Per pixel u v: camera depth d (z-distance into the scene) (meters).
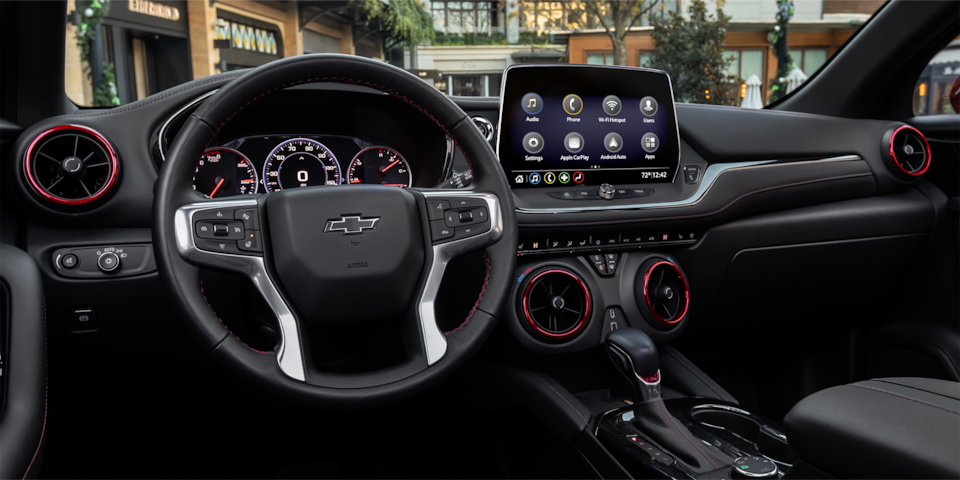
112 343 1.21
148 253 1.19
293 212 0.86
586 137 1.44
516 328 1.32
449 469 1.57
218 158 1.29
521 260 1.36
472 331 0.93
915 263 1.69
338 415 1.64
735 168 1.48
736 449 1.11
